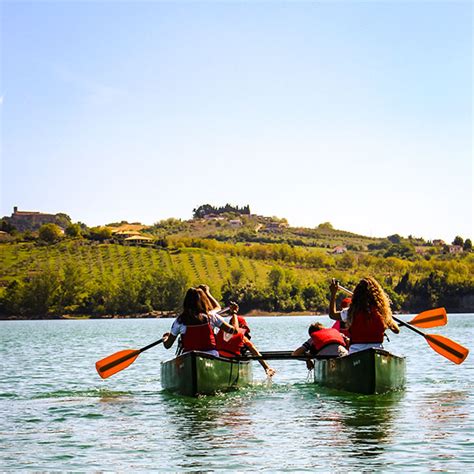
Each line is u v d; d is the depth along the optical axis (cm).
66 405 1530
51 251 19650
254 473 948
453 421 1266
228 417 1340
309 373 1942
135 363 2597
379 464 980
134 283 16588
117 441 1145
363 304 1567
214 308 1636
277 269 16950
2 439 1170
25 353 3475
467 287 17212
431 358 2698
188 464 996
